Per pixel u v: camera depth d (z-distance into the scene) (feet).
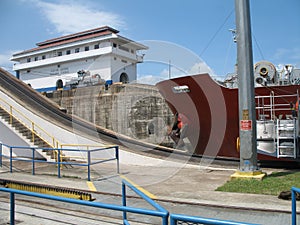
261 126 37.52
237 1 31.89
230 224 8.11
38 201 23.45
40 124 52.90
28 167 41.73
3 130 51.31
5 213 20.65
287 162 40.47
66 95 105.81
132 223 18.42
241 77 31.42
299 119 37.60
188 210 20.86
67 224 18.17
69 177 34.12
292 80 45.44
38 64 150.10
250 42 31.60
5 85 76.95
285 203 21.81
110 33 122.62
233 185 27.91
